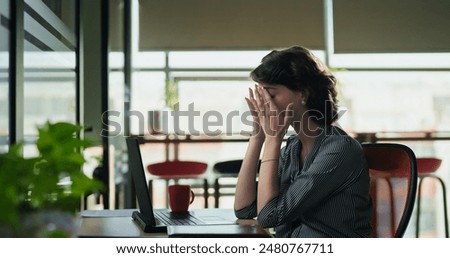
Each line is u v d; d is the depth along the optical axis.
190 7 6.48
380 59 6.32
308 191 1.29
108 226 1.39
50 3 2.67
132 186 4.08
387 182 1.46
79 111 2.96
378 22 6.36
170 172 3.83
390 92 6.18
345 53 6.38
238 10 6.51
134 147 1.33
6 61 1.97
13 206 0.46
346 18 6.40
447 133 4.28
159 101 6.07
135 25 6.24
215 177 4.25
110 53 3.69
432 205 4.82
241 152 5.52
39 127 0.51
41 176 0.49
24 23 2.18
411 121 6.08
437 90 6.20
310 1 6.48
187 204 1.62
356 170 1.34
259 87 1.42
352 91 6.11
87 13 3.71
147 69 6.29
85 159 0.51
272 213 1.30
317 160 1.33
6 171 0.47
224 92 6.32
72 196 0.51
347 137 1.37
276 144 1.36
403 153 1.46
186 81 6.34
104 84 3.50
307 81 1.36
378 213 1.46
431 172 3.88
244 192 1.51
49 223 0.49
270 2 6.51
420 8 6.32
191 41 6.48
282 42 6.51
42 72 2.42
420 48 6.31
